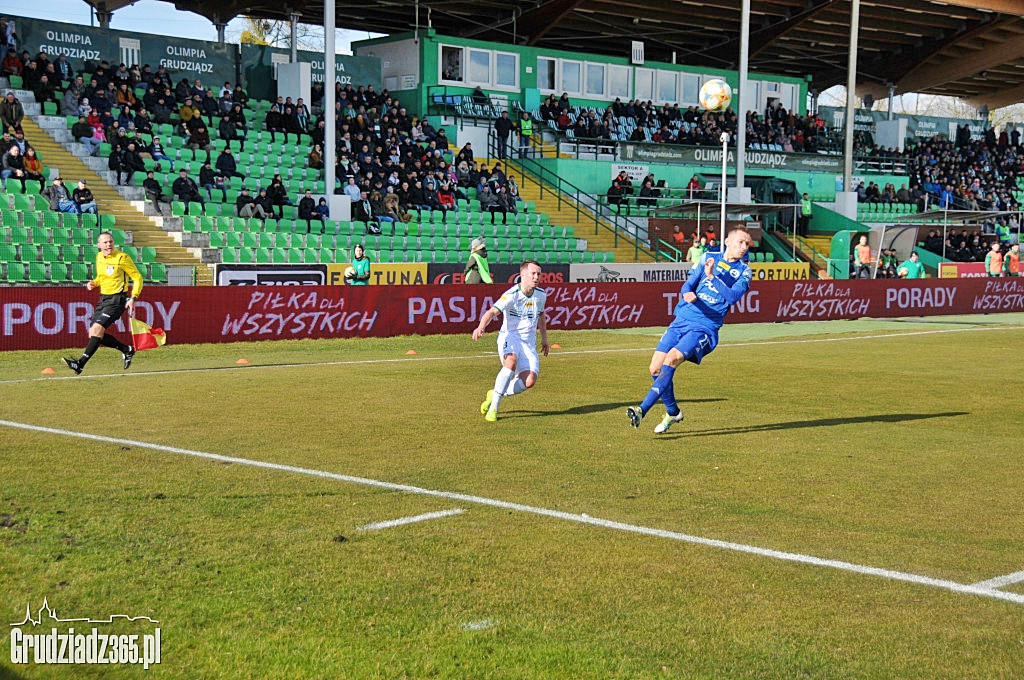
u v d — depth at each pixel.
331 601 5.07
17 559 5.63
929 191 46.88
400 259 28.05
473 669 4.33
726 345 19.47
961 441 9.44
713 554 5.86
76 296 16.95
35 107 27.70
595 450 8.85
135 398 11.59
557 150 37.31
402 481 7.58
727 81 46.25
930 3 43.06
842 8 42.62
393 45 39.44
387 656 4.45
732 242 9.28
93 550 5.80
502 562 5.68
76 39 31.80
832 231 39.91
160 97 29.66
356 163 31.00
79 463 8.06
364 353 17.16
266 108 33.88
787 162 42.25
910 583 5.40
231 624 4.78
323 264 23.56
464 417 10.52
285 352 17.20
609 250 33.41
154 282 22.11
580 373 14.58
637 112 41.09
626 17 43.00
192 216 25.19
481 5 39.97
